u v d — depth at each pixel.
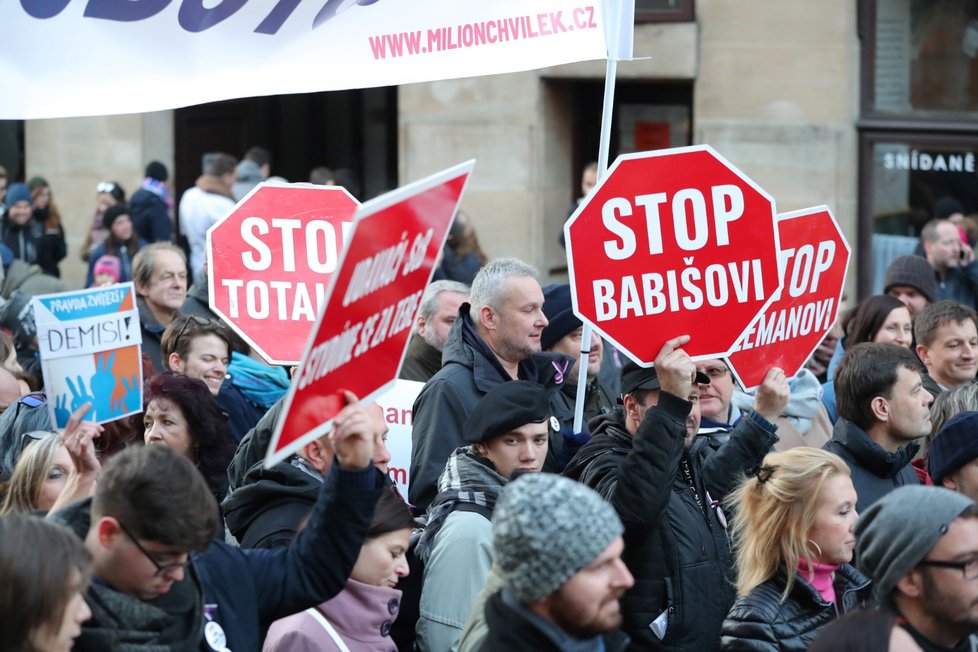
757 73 11.55
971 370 6.59
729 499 4.57
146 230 12.41
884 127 11.38
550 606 3.01
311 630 3.91
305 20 5.55
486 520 4.38
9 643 2.90
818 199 11.48
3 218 12.24
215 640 3.41
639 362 4.47
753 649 4.06
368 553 3.97
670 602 4.43
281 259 5.18
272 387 6.84
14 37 5.38
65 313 4.38
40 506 4.25
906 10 11.29
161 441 4.87
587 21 5.48
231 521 4.39
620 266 4.45
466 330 5.63
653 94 12.58
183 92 5.51
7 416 5.13
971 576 3.38
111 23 5.45
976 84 11.20
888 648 3.27
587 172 11.16
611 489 4.39
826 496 4.11
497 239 12.49
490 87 12.39
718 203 4.52
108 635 3.12
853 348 5.43
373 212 3.29
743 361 4.87
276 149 15.68
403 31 5.55
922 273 8.18
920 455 5.87
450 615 4.26
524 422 4.47
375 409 4.02
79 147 14.02
